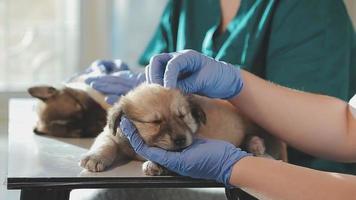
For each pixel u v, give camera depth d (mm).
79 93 1646
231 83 1271
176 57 1237
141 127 1172
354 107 1311
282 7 1697
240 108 1326
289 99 1305
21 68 2520
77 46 2537
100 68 1843
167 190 1385
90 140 1488
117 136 1207
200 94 1299
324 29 1670
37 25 2500
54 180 1032
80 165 1131
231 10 1900
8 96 2484
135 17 2498
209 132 1289
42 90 1679
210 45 1830
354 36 1775
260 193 1045
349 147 1284
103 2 2490
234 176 1064
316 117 1291
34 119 1716
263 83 1317
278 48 1686
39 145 1373
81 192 1366
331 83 1637
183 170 1088
